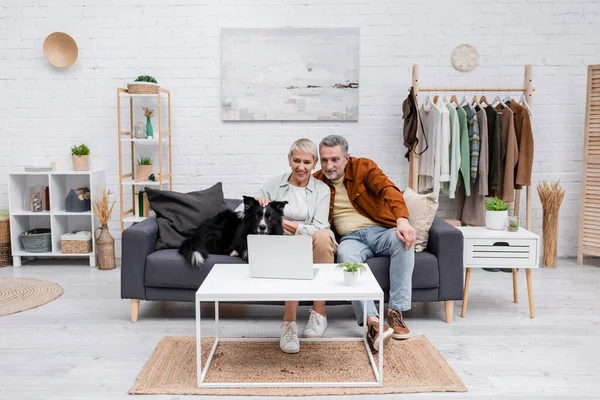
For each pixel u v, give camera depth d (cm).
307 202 288
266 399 206
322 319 274
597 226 418
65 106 438
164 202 319
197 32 429
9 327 286
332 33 425
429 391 211
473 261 299
